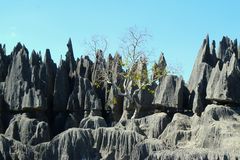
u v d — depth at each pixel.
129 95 85.19
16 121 79.62
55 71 88.12
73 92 85.94
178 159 71.69
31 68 84.56
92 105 84.75
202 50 86.56
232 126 74.75
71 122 83.50
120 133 77.75
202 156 70.94
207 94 80.75
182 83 84.44
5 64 86.88
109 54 91.69
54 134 83.75
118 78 89.25
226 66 80.06
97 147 77.75
